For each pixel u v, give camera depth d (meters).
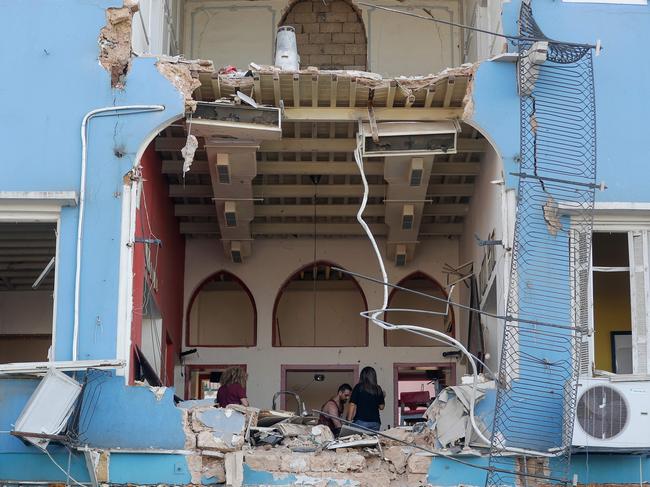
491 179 16.75
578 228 14.91
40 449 13.87
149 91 15.18
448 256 20.55
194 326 21.86
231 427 14.09
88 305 14.40
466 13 19.73
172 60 15.34
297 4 20.44
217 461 14.00
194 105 15.25
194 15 20.30
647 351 14.79
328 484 14.04
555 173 15.04
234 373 15.98
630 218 15.09
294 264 20.69
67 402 13.46
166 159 17.97
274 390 20.12
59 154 14.93
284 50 16.36
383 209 19.34
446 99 15.84
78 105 15.11
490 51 16.80
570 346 14.38
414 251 20.22
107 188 14.82
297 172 18.08
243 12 20.36
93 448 13.88
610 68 15.55
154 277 17.19
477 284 18.14
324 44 20.31
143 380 15.73
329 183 18.81
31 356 21.08
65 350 14.26
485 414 14.19
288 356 20.33
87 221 14.68
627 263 17.34
